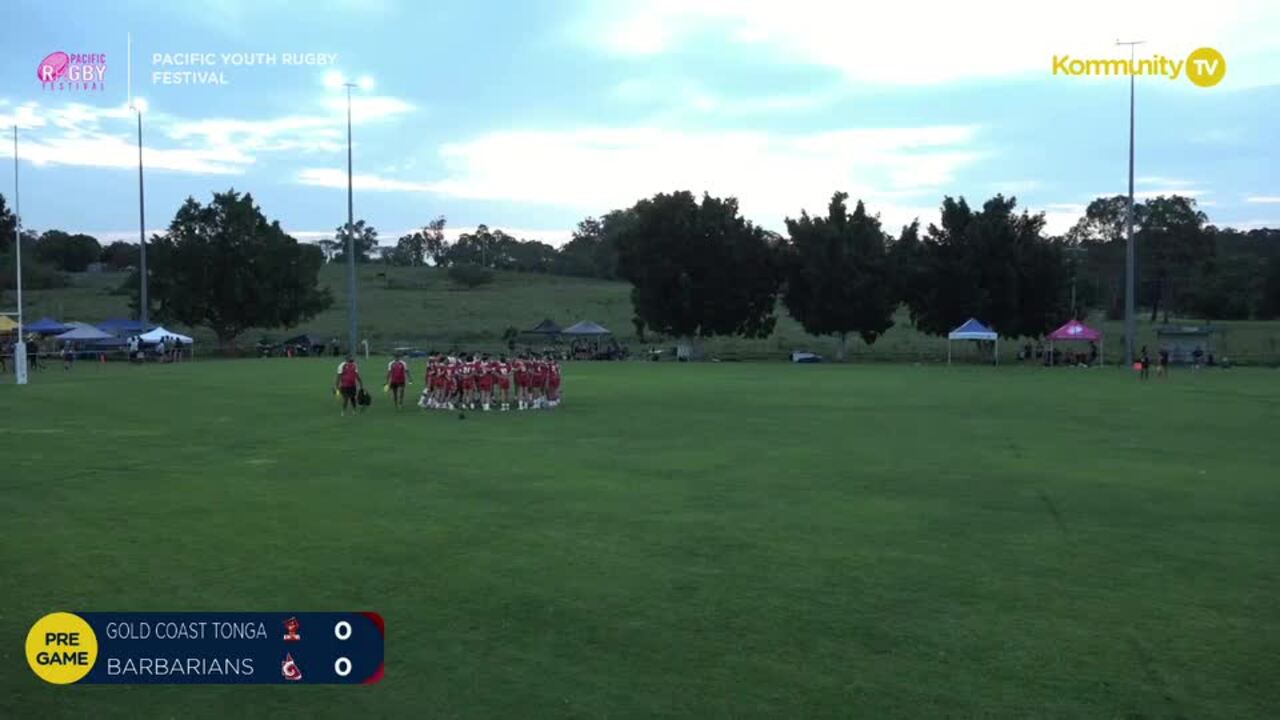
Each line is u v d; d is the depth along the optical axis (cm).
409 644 766
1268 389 3909
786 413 2811
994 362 6494
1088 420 2598
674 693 666
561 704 648
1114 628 803
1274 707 645
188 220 7750
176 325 10025
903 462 1781
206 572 977
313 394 3491
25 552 1061
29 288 12825
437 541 1120
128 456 1858
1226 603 874
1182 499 1397
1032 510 1312
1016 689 673
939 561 1027
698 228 7400
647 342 9056
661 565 1009
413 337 9562
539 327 8050
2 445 2027
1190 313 12450
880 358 7256
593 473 1647
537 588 921
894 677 695
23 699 666
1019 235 7088
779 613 843
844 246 7100
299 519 1246
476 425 2464
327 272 16312
